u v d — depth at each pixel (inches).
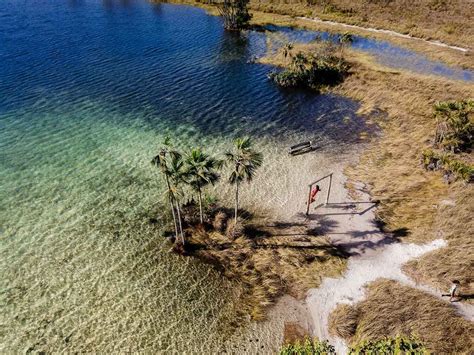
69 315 1311.5
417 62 3383.4
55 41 3580.2
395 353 962.7
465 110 2268.7
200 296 1385.3
